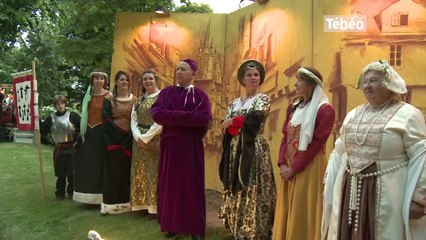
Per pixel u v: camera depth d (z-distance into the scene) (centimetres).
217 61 648
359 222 260
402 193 251
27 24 1196
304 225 330
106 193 524
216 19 652
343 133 280
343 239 269
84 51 671
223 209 405
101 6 663
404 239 249
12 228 494
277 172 556
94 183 564
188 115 396
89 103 570
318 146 327
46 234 463
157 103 414
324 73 502
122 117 533
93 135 566
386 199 251
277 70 557
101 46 674
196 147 411
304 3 521
